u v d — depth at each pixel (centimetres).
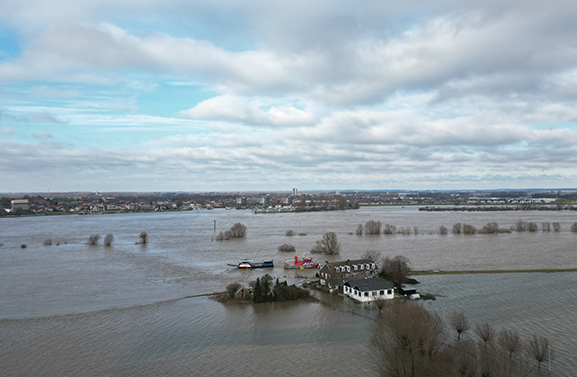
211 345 8744
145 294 13062
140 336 9312
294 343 8750
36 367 7744
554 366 7206
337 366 7562
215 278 15500
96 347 8669
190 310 11269
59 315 10844
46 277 15650
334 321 10100
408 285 13512
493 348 7531
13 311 11231
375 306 11231
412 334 6919
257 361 7900
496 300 11562
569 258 18212
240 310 11238
